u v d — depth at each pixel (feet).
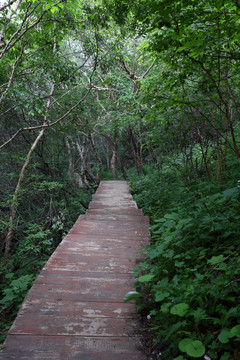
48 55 23.50
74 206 31.53
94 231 15.21
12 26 20.85
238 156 15.49
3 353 5.81
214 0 10.16
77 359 5.67
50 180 29.48
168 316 6.39
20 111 29.07
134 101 19.49
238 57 13.61
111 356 5.78
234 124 25.31
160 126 21.29
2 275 17.06
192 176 23.36
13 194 22.29
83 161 49.42
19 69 25.61
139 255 11.42
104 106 47.60
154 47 13.61
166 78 15.94
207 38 11.41
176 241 9.66
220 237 9.47
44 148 33.04
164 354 5.63
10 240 20.02
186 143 21.52
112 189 37.01
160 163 33.14
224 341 4.84
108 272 9.85
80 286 8.81
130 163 79.66
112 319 7.08
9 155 26.81
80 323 6.89
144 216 18.47
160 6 10.17
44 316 7.16
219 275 7.16
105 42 28.81
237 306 5.65
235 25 11.85
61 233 25.59
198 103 17.15
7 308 11.58
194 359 5.19
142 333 6.53
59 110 30.27
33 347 6.01
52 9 19.33
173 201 18.02
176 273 8.78
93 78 44.39
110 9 18.15
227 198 11.06
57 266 10.30
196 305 6.34
